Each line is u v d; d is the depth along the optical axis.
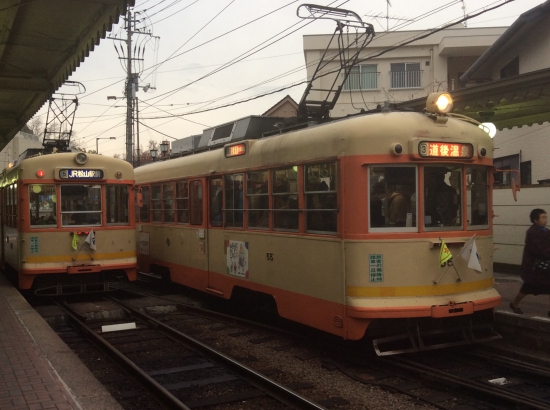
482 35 22.25
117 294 12.03
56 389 4.72
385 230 6.05
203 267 9.77
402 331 6.27
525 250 7.04
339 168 6.21
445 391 5.49
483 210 6.73
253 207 8.14
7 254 13.01
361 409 5.05
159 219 11.98
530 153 14.45
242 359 6.72
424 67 23.05
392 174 6.12
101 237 10.76
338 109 23.23
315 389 5.61
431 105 6.30
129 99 23.00
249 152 8.23
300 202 6.95
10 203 12.27
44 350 6.04
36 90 11.36
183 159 10.88
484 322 6.73
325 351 6.99
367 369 6.23
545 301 8.11
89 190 10.75
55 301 10.86
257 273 7.98
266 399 5.38
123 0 7.28
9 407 4.29
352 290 6.02
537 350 6.63
